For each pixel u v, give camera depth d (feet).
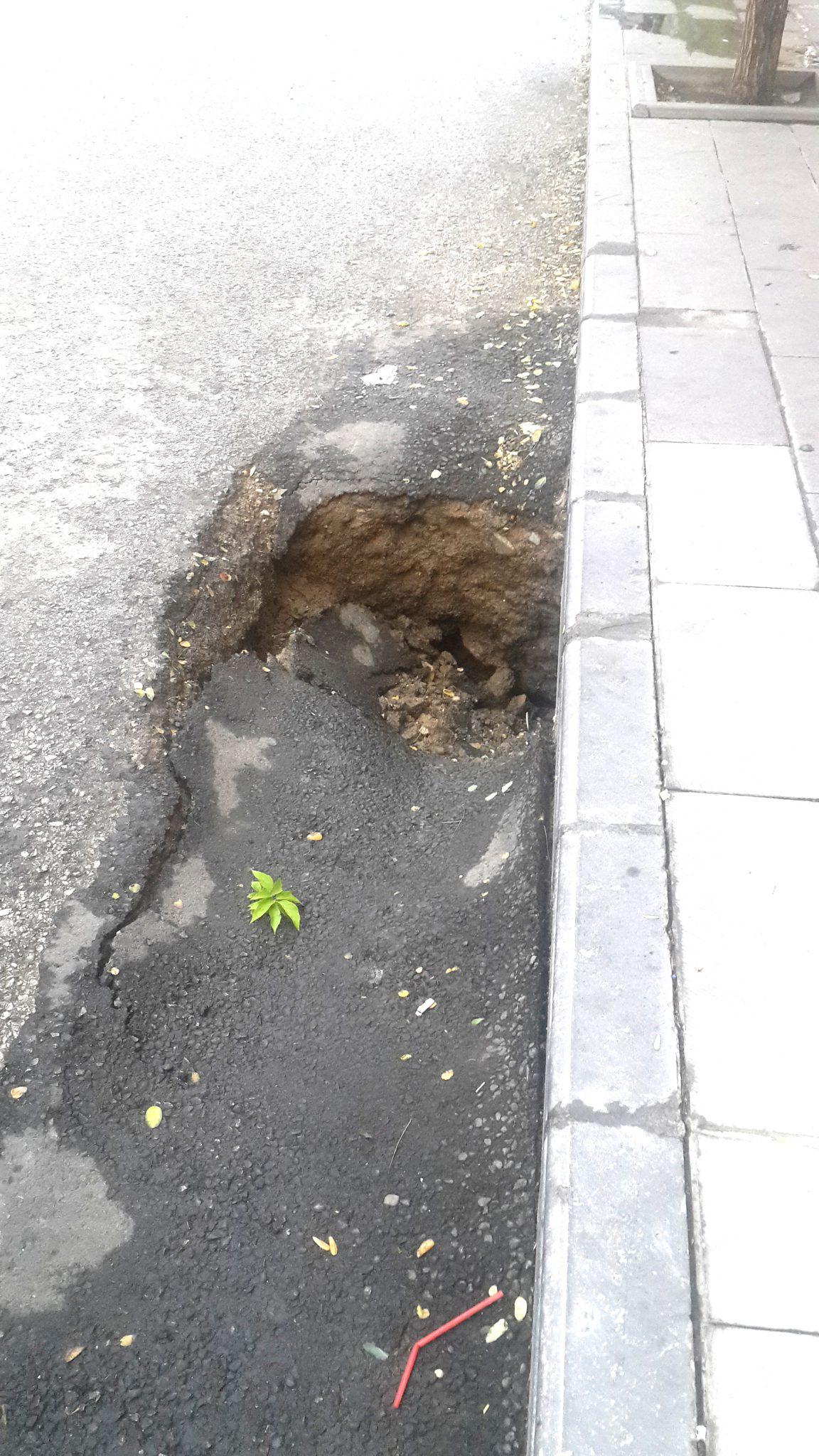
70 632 13.41
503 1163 8.84
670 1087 7.47
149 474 16.02
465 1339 7.94
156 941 10.57
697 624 11.41
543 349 18.67
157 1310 8.11
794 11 32.76
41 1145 8.98
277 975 10.44
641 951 8.34
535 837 11.21
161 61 32.35
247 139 27.17
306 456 16.55
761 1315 6.35
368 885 11.35
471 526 16.55
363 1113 9.32
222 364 18.53
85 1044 9.62
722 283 18.29
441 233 22.58
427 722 15.89
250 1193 8.78
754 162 22.90
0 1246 8.40
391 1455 7.45
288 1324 8.06
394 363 18.51
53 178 25.40
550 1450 5.85
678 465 13.92
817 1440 5.87
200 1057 9.73
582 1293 6.46
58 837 11.19
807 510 13.10
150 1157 8.96
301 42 33.50
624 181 22.12
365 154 26.14
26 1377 7.77
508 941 10.41
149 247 22.30
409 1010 10.09
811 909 8.60
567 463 16.39
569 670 10.93
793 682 10.68
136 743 12.19
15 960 10.17
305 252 21.98
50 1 37.99
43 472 16.02
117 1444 7.48
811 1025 7.82
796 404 15.14
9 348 18.98
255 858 11.55
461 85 29.94
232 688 13.58
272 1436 7.54
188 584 14.29
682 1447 5.84
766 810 9.39
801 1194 6.89
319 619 16.43
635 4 33.12
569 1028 7.85
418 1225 8.58
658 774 9.75
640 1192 6.92
